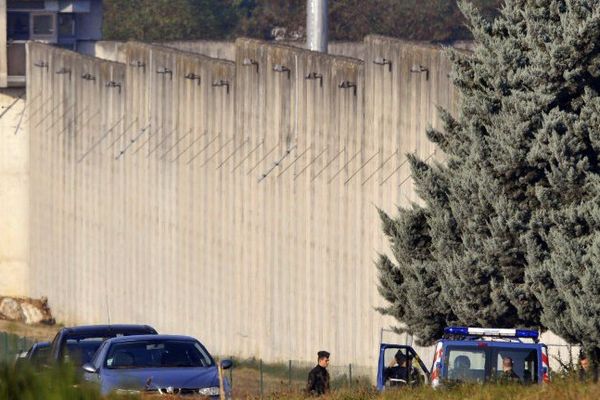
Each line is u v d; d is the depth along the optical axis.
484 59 100.25
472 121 100.50
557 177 96.38
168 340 90.44
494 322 100.50
